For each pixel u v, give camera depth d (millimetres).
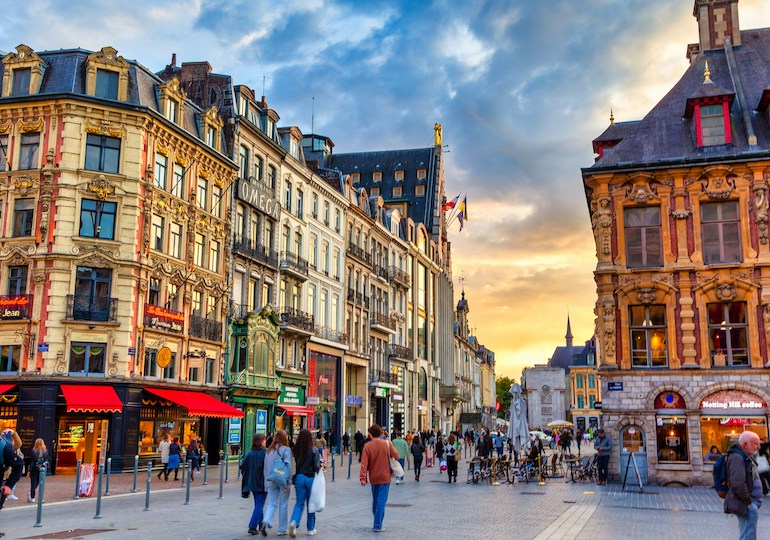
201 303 39500
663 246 29391
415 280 74000
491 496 22688
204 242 40031
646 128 31469
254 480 13523
